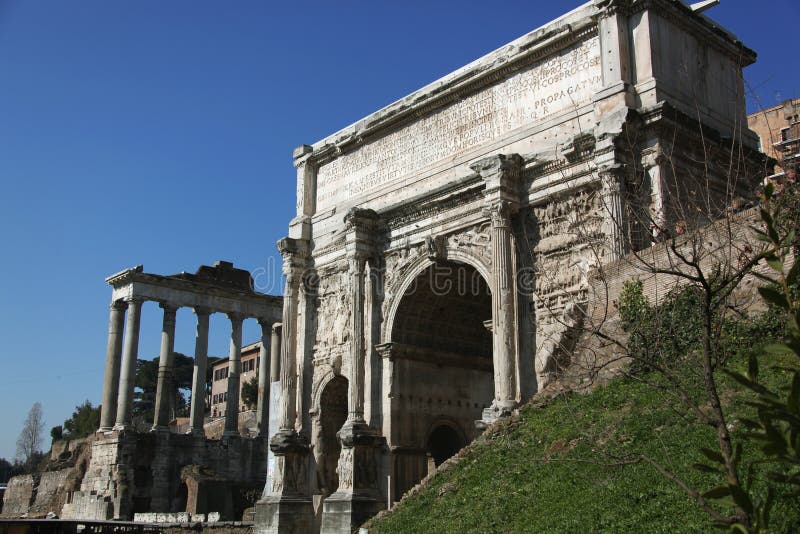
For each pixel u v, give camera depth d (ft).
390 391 124.36
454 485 80.07
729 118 110.32
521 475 72.28
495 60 117.80
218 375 412.36
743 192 105.29
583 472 64.23
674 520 49.88
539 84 112.68
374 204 135.44
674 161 95.09
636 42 100.94
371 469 121.29
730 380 62.64
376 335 128.47
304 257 146.82
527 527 60.49
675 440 60.03
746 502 24.20
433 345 133.08
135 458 223.71
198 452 236.84
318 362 140.87
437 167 125.29
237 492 222.48
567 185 102.58
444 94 125.18
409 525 77.41
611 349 80.89
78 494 229.86
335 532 115.75
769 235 27.53
